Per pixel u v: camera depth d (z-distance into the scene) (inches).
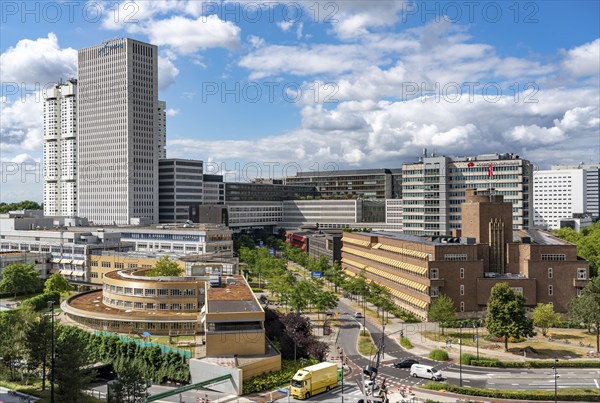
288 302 7086.6
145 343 4717.0
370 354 5182.1
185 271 6914.4
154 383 4424.2
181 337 5147.6
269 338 5044.3
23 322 4407.0
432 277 6456.7
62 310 6200.8
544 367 4726.9
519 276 6594.5
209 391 4160.9
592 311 5142.7
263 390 4133.9
